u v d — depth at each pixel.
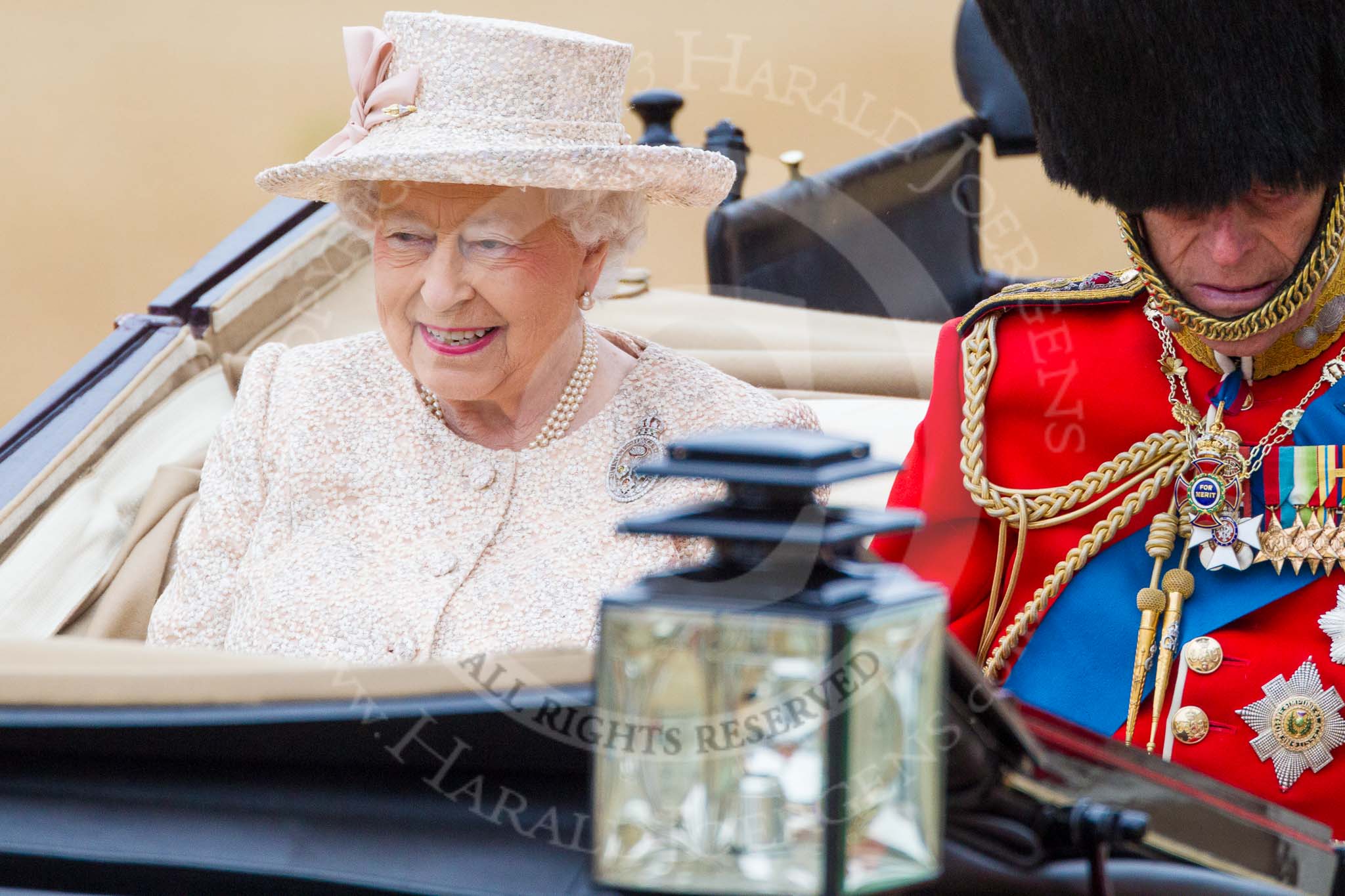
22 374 24.86
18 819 4.33
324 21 35.50
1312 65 6.41
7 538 8.91
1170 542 7.43
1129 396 7.70
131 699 4.38
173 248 27.86
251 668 4.46
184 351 10.01
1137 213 6.90
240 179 29.34
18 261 27.62
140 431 9.72
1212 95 6.47
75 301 26.64
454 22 7.24
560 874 3.89
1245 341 7.00
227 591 8.09
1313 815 7.22
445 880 3.94
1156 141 6.62
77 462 9.30
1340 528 7.13
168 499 9.23
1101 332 7.87
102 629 8.60
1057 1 6.70
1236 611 7.32
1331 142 6.45
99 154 29.95
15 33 34.62
